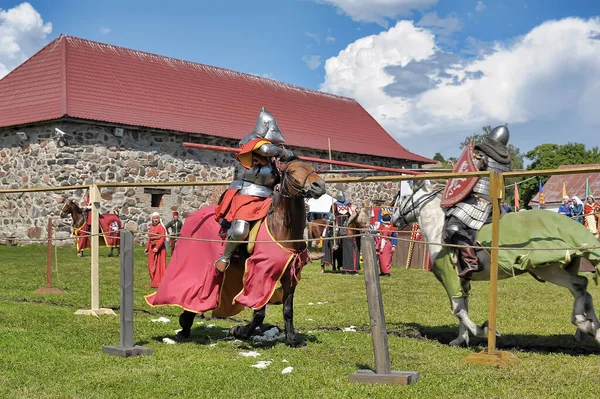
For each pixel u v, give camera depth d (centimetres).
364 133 3634
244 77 3372
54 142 2252
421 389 542
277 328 834
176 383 566
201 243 761
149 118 2505
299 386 555
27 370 602
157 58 2984
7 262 1725
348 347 730
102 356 675
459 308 732
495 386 552
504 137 718
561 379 576
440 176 668
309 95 3678
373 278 574
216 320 946
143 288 1307
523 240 663
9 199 2380
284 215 700
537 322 923
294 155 718
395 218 822
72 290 1232
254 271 698
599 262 639
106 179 2339
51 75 2520
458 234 711
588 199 1838
